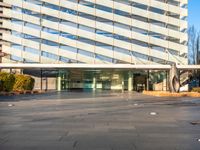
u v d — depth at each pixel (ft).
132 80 224.33
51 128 40.96
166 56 221.46
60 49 219.20
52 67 202.28
